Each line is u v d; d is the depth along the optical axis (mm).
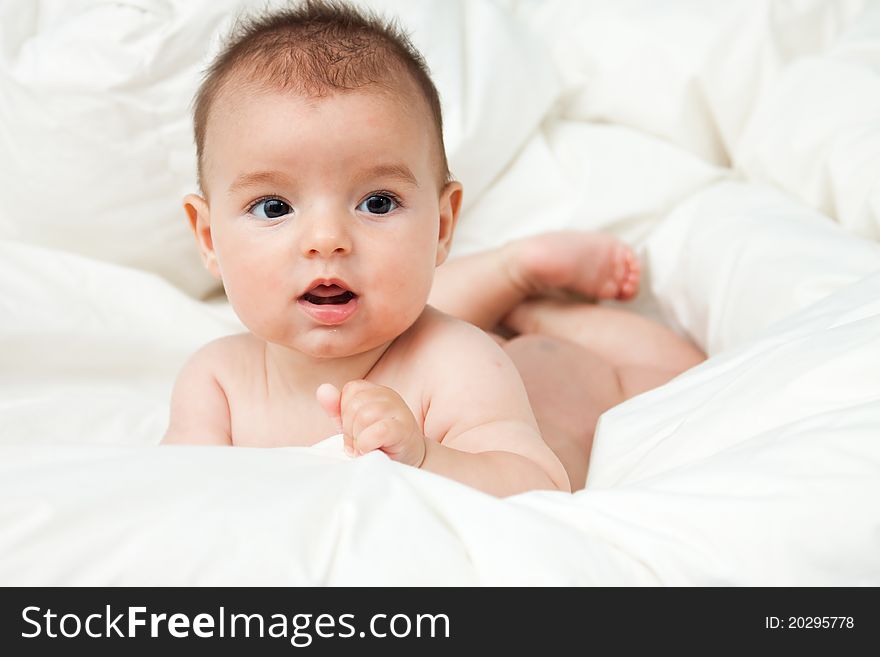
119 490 683
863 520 688
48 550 648
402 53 1060
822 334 884
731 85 1755
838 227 1410
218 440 1123
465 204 1683
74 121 1435
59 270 1427
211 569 644
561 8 1904
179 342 1429
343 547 662
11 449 762
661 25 1791
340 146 965
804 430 769
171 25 1437
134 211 1509
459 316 1533
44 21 1526
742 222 1480
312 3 1157
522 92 1704
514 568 650
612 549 688
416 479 726
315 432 1106
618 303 1672
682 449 859
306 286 980
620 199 1684
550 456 960
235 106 1003
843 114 1542
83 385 1344
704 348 1492
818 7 1795
